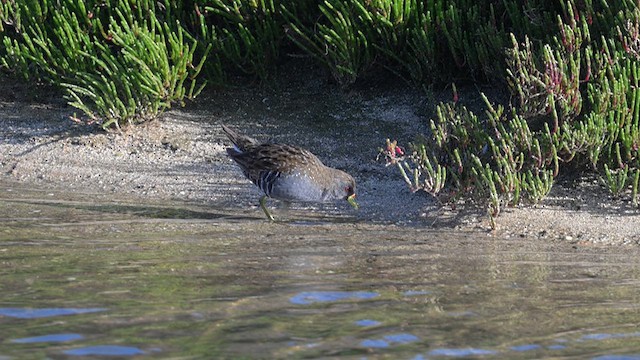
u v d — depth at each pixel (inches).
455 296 376.2
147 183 595.8
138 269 409.1
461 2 668.7
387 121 675.4
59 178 605.0
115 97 663.1
